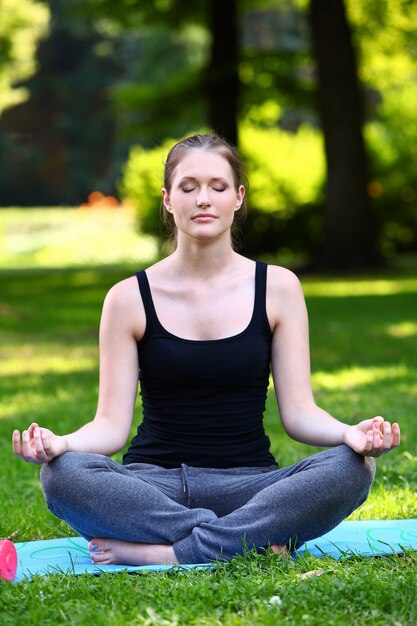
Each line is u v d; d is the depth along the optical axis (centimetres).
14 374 1534
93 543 593
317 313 2298
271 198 3891
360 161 3344
